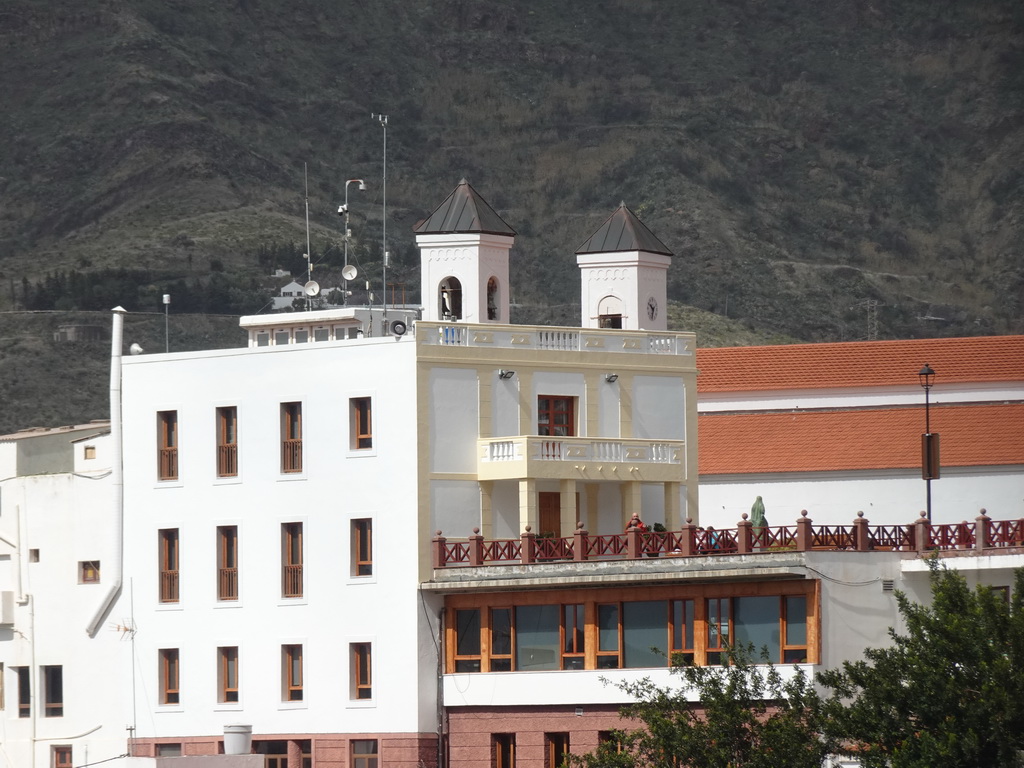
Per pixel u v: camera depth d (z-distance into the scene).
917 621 169.88
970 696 163.75
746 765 172.88
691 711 181.75
